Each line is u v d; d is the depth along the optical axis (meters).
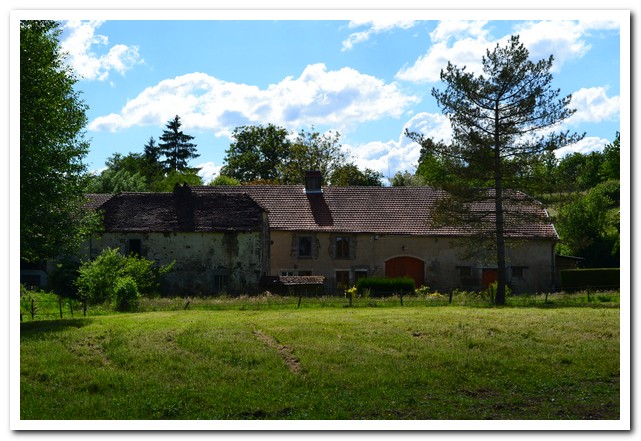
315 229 42.09
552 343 18.45
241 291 38.03
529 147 32.19
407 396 13.99
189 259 38.31
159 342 18.12
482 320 22.23
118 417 12.62
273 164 76.62
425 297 33.28
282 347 18.06
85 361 16.16
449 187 32.94
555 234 41.72
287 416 12.78
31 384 14.33
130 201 40.16
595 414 12.97
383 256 41.97
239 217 38.78
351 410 13.16
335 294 40.03
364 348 17.66
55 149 24.61
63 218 24.86
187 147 88.69
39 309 26.58
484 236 33.06
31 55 22.94
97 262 30.38
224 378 14.92
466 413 13.07
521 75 31.81
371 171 74.75
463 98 32.44
